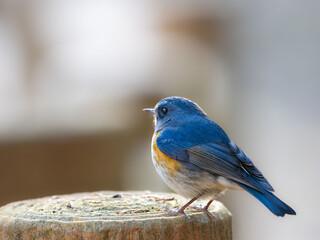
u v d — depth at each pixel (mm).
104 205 6020
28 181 11688
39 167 11758
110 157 12164
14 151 11656
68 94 13828
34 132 11867
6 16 17031
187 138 6770
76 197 6652
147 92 13180
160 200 6535
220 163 6527
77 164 11961
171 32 15516
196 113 7324
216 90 14516
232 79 15398
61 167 11859
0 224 5301
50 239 5031
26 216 5293
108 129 12250
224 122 14625
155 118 7648
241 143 14883
